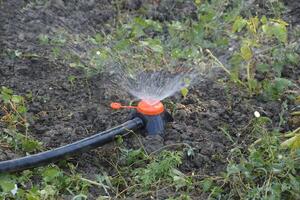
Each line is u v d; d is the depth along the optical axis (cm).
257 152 386
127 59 494
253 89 457
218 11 548
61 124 430
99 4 570
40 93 458
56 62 490
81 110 443
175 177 378
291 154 387
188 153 399
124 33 526
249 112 441
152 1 575
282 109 436
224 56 503
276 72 476
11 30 527
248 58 445
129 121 413
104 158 403
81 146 394
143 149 403
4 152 402
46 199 367
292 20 551
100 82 471
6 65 484
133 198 371
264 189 371
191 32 523
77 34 529
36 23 536
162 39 525
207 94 461
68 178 381
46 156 386
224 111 441
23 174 385
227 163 397
